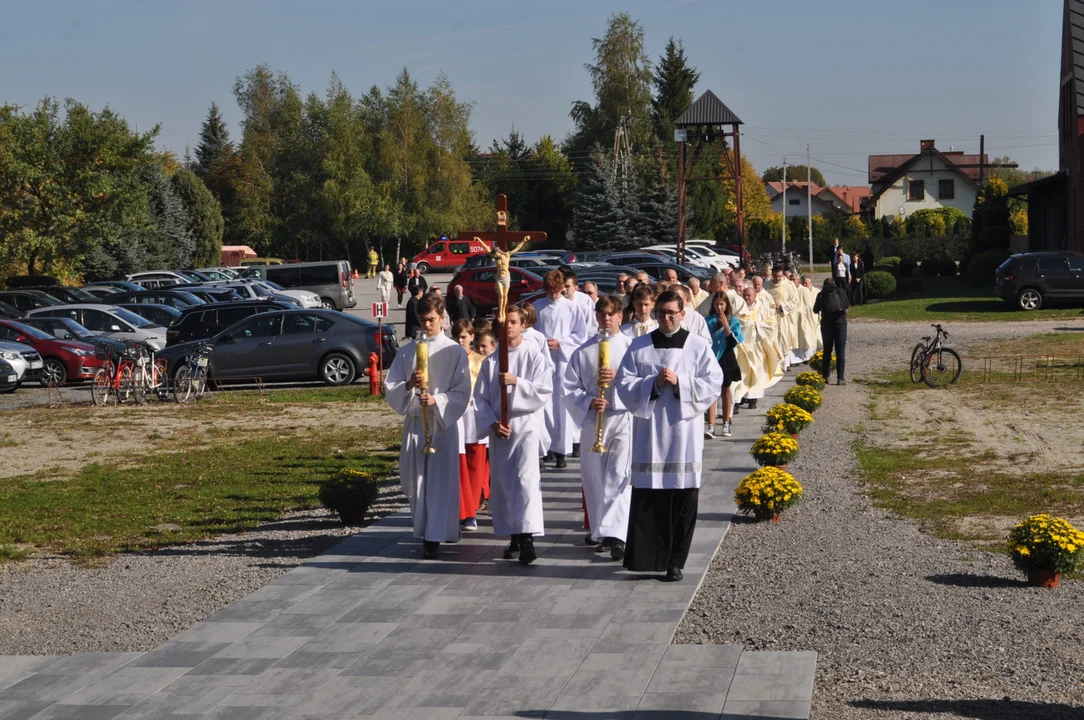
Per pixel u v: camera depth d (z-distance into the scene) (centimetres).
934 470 1219
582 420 890
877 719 543
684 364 793
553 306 1270
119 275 5609
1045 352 2430
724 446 1358
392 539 973
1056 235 4116
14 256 4366
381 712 576
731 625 705
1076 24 3819
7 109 4328
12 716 596
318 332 2342
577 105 8212
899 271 5016
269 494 1240
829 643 664
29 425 1862
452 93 7550
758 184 9638
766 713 547
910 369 2058
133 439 1688
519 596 777
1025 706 554
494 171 8662
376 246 7756
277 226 7969
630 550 803
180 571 916
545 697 584
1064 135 4028
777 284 2298
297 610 764
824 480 1177
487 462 1070
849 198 14012
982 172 8919
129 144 4472
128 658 683
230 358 2328
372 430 1722
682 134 4616
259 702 599
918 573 816
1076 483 1126
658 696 577
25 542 1044
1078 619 697
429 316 880
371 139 7525
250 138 8381
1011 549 782
